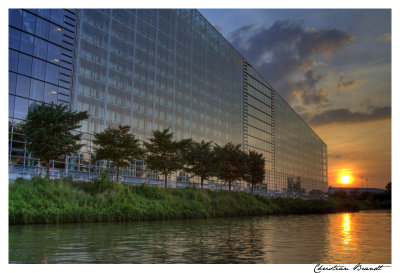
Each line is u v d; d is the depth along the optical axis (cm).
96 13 4581
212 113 6856
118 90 4775
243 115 7975
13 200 2375
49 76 3938
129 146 3488
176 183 5538
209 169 4397
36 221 2350
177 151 4072
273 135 9162
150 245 1571
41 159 2928
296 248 1638
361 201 11244
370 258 1425
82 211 2639
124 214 2920
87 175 4181
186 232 2177
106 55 4656
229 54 7750
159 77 5547
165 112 5588
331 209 7075
